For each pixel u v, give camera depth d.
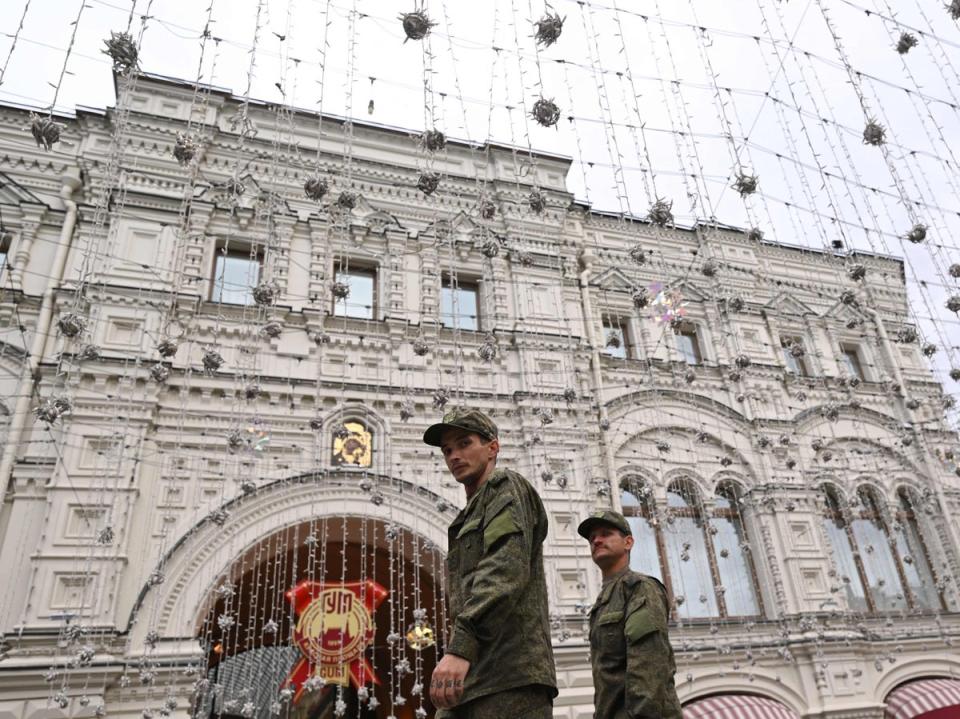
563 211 14.90
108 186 10.06
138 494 9.92
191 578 9.70
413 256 13.52
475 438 2.94
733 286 15.96
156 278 11.42
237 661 13.32
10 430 9.75
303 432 11.16
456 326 12.14
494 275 13.74
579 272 14.84
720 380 14.66
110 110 12.48
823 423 14.84
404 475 11.37
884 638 12.70
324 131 14.02
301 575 13.55
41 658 8.44
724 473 13.65
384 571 13.94
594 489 12.15
